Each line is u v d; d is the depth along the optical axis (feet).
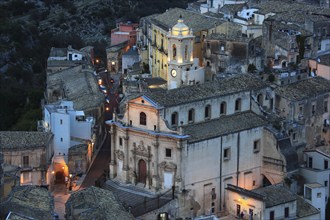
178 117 549.95
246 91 582.35
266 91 598.34
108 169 611.06
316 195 551.59
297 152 593.01
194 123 557.33
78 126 630.33
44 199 480.64
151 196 545.44
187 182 541.34
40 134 582.76
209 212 552.00
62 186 595.47
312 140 622.54
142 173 561.43
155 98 545.85
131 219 488.85
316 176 568.00
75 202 497.46
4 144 566.36
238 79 593.01
